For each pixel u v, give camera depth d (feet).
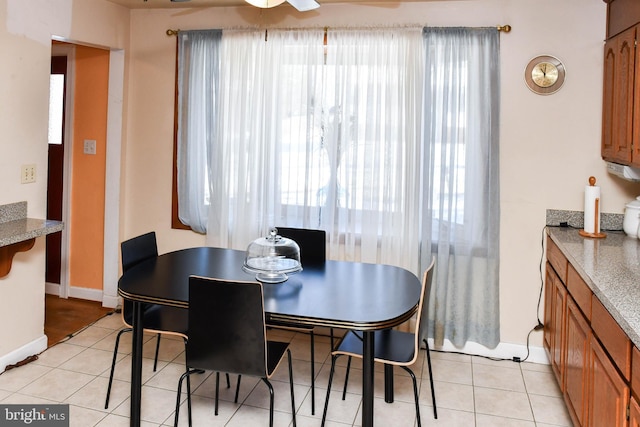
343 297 7.95
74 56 13.85
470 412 9.32
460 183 11.28
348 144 11.90
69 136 14.10
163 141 13.41
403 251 11.69
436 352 11.91
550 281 10.59
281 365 11.08
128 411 8.98
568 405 8.70
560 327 9.48
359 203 12.01
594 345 7.13
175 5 12.71
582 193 10.98
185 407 9.22
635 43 8.58
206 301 7.38
